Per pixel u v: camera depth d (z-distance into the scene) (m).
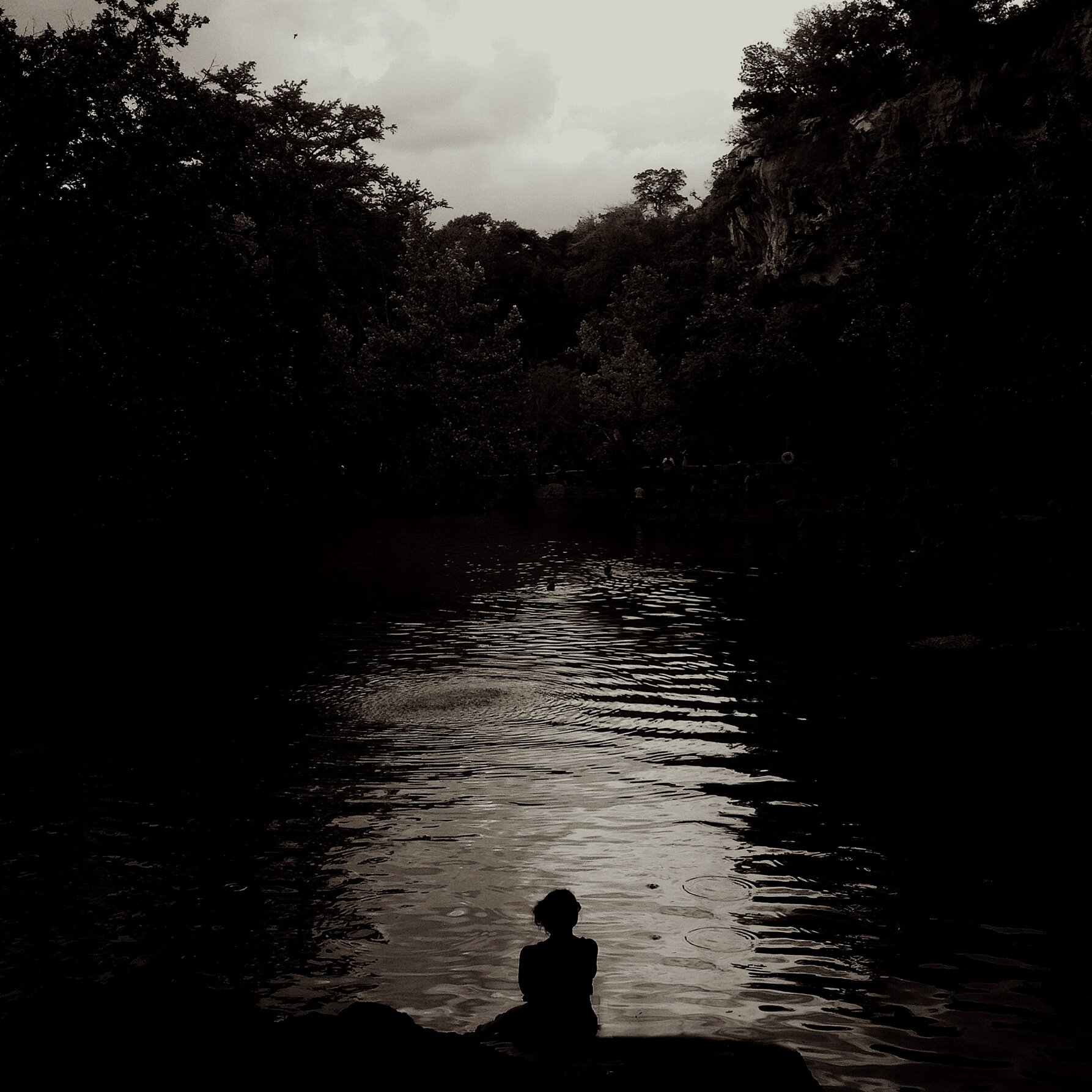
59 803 10.70
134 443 22.98
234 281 25.62
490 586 28.59
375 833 9.66
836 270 60.59
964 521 32.72
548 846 9.23
